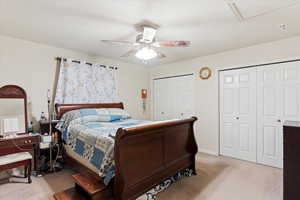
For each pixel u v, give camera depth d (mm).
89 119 3084
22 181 2482
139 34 2447
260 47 3096
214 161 3305
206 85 3828
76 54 3555
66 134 2822
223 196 2105
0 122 2568
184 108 4285
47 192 2184
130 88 4586
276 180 2518
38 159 2779
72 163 2643
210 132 3783
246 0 1745
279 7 1873
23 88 2904
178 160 2488
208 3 1802
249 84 3283
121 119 3598
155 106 4984
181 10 1943
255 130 3229
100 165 1921
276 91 2986
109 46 3225
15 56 2824
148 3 1800
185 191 2221
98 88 3781
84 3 1803
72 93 3371
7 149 2348
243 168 2965
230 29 2459
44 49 3133
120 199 1675
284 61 2875
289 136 1708
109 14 2039
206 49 3375
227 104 3578
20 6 1862
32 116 2994
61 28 2441
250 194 2146
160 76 4793
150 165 2035
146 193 2082
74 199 1905
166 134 2299
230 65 3459
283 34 2646
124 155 1725
